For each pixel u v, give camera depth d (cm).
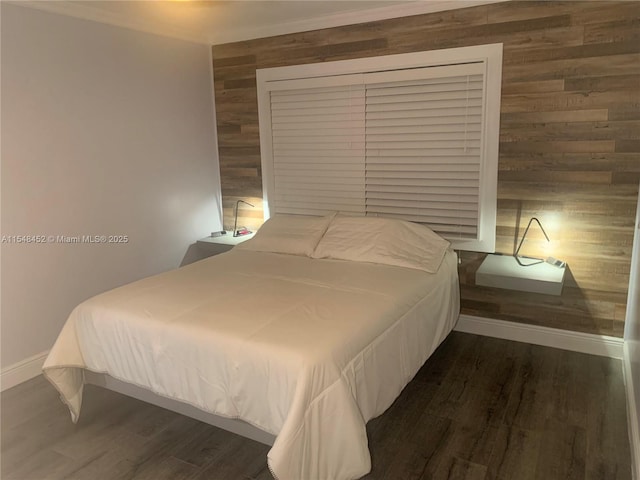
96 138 336
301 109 396
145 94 370
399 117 355
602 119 290
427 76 335
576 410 254
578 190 304
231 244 406
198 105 420
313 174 403
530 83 305
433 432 239
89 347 244
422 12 328
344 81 367
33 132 297
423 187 357
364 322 219
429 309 277
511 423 244
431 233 330
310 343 195
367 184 380
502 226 332
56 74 307
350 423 185
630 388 253
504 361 310
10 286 293
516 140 316
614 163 291
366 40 353
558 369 297
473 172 337
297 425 172
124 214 362
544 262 315
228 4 321
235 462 223
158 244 395
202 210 435
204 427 251
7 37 279
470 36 317
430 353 281
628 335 294
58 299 321
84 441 241
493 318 346
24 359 304
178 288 270
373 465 216
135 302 247
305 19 364
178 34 391
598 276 307
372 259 318
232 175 443
